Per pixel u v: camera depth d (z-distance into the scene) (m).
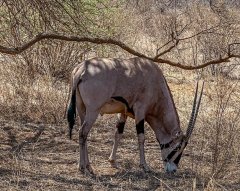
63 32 8.27
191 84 13.36
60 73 12.46
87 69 7.06
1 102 10.05
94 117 7.04
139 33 16.95
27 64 11.53
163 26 15.71
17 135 8.79
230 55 8.05
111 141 8.77
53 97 9.95
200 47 14.27
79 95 7.15
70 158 7.77
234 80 13.50
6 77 10.94
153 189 6.61
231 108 10.29
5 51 7.52
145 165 7.35
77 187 6.54
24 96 10.16
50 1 7.72
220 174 7.09
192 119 7.43
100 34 9.95
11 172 6.92
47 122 9.60
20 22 8.10
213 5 9.59
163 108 7.53
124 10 14.23
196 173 7.05
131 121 9.46
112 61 7.23
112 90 7.12
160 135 7.57
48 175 6.93
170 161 7.38
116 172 7.28
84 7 8.62
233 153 7.67
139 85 7.30
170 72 14.36
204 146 8.23
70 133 7.10
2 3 7.93
